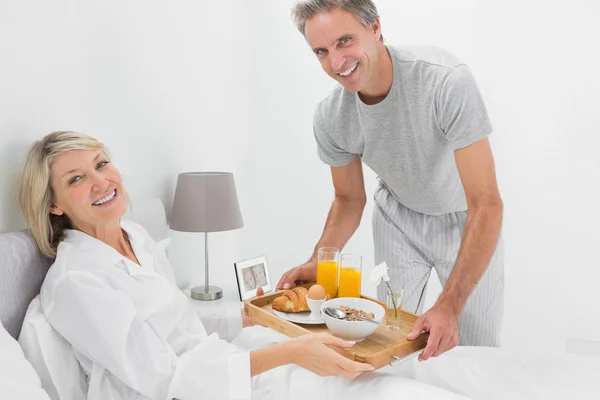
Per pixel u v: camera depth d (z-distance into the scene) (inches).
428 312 56.4
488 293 80.7
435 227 82.0
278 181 118.3
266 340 65.4
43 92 66.6
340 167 83.0
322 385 55.1
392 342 56.4
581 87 113.8
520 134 119.3
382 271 59.1
